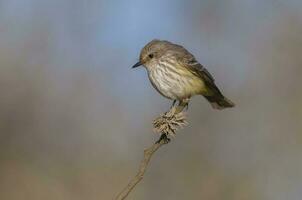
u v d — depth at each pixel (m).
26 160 17.20
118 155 17.02
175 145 16.84
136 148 17.09
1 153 17.22
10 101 17.56
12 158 17.20
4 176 17.02
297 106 16.97
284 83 17.30
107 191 16.64
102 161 16.97
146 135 17.17
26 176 17.05
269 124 16.95
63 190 16.78
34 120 17.53
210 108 17.09
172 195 16.50
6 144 17.23
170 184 16.56
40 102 17.59
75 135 17.30
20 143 17.31
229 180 16.42
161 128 9.23
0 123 17.42
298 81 17.27
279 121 16.95
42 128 17.44
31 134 17.39
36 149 17.31
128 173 16.81
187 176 16.59
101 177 16.80
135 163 16.95
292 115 16.95
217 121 17.08
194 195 16.39
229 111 17.19
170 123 9.24
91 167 16.95
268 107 17.12
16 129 17.44
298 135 16.72
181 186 16.50
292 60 17.42
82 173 16.91
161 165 16.70
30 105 17.56
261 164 16.50
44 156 17.27
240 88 17.47
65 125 17.42
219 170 16.56
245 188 16.23
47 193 16.81
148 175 16.66
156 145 8.54
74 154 17.16
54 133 17.36
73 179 16.92
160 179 16.61
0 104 17.47
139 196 16.48
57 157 17.16
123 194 8.28
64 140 17.31
